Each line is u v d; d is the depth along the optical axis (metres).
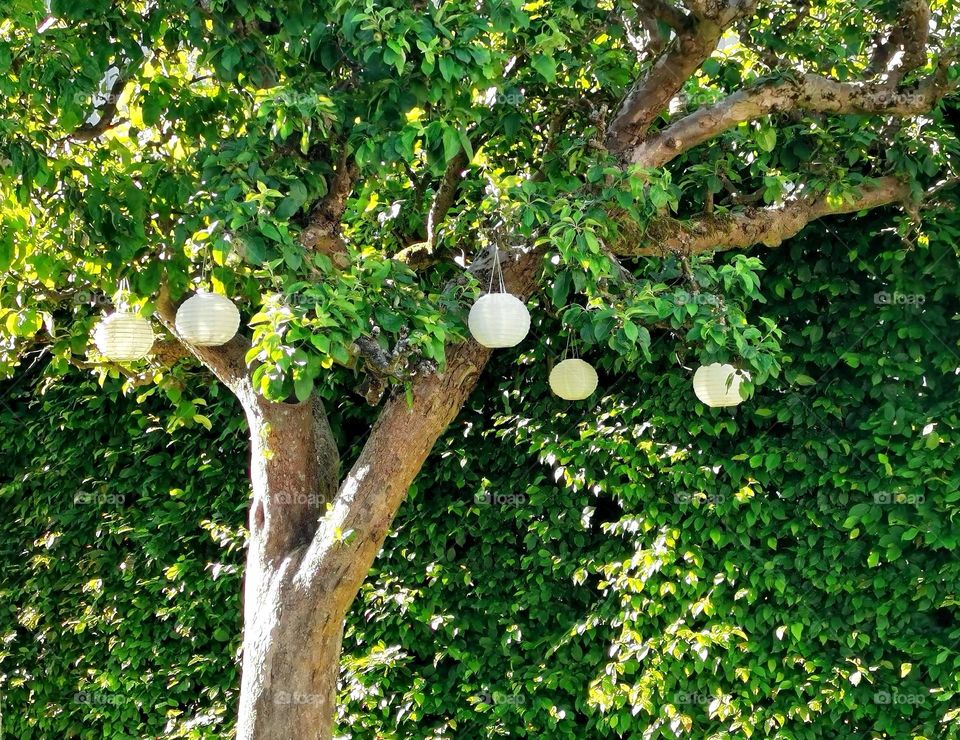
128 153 3.96
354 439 5.78
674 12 3.66
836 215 4.93
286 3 3.40
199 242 3.63
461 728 5.31
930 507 4.63
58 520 6.16
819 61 4.47
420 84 3.25
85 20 3.57
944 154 4.66
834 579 4.75
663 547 4.91
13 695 6.07
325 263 3.33
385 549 5.52
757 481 4.89
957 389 4.77
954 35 4.57
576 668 5.14
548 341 5.25
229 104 4.05
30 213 3.87
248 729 3.71
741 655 4.86
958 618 4.60
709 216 4.15
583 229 3.32
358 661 5.32
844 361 4.93
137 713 5.76
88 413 6.21
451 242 4.14
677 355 3.91
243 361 3.99
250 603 3.87
